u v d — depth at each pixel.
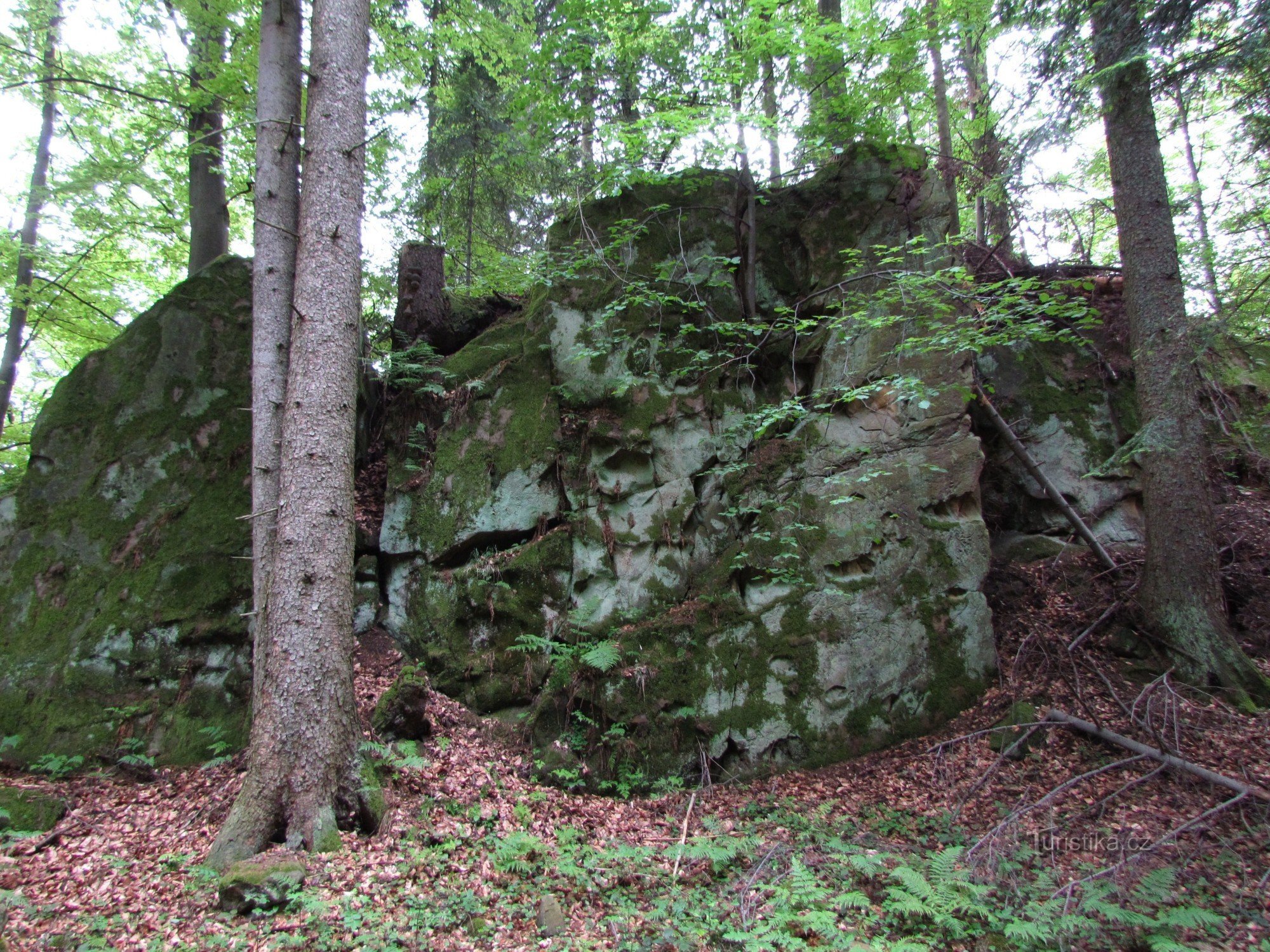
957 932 4.44
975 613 8.10
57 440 8.17
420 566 8.73
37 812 5.62
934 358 8.62
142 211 11.10
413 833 5.51
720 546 8.67
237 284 9.00
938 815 6.29
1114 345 10.18
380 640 8.43
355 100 6.62
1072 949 4.27
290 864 4.75
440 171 13.13
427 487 9.00
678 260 9.19
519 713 7.78
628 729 7.57
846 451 8.62
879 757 7.42
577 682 7.72
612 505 8.77
